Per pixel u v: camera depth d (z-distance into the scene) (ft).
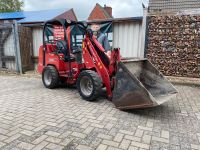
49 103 13.73
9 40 25.62
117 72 12.21
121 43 23.07
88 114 11.75
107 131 9.67
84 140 8.82
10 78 23.00
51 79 17.39
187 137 9.24
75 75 15.71
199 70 20.54
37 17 43.09
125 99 11.95
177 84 19.67
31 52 27.61
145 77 14.20
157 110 12.60
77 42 20.03
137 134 9.42
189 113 12.19
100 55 13.99
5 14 46.26
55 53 17.30
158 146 8.45
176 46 20.85
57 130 9.71
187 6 31.55
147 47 21.89
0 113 11.82
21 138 8.95
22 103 13.69
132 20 21.85
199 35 19.76
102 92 15.40
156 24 21.12
